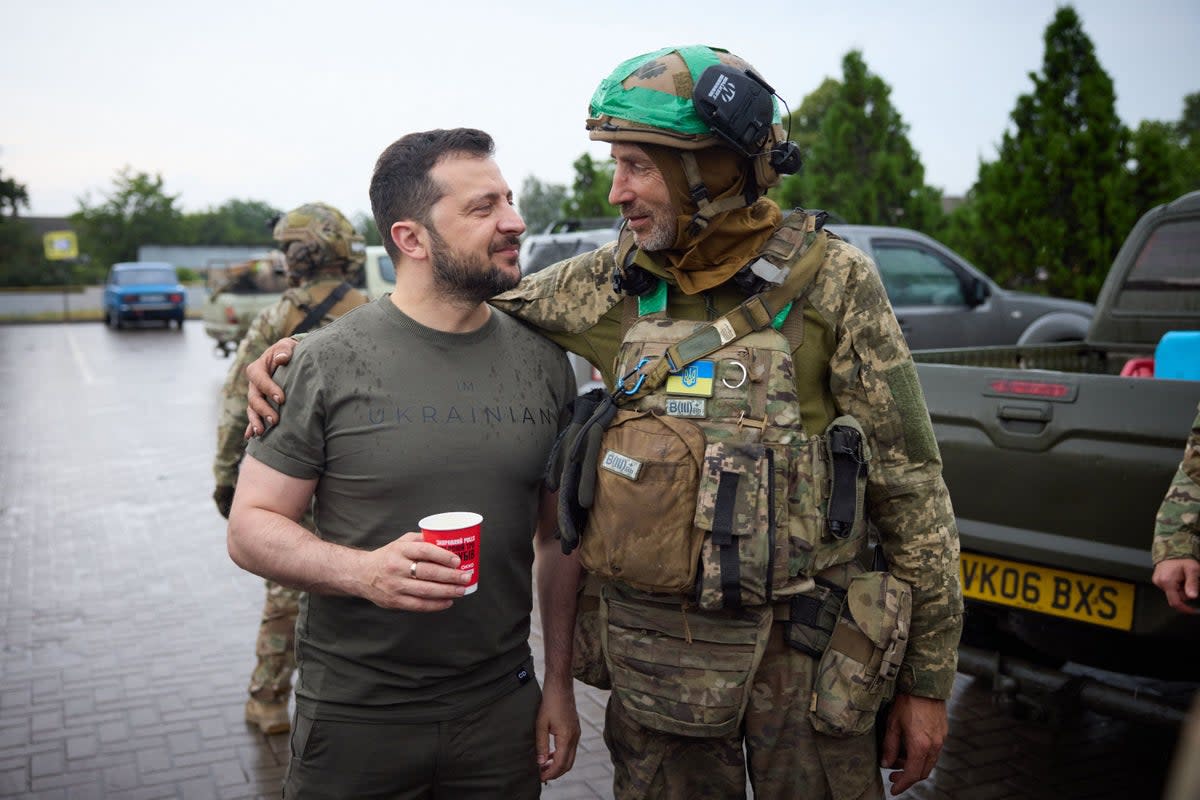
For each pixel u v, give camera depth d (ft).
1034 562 9.33
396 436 5.56
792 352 5.73
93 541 19.56
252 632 14.64
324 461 5.65
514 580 5.89
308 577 5.27
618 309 6.21
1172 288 14.29
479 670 5.78
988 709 11.80
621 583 5.75
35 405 39.58
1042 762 10.48
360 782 5.61
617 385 5.87
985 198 45.06
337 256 10.74
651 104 5.45
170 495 23.48
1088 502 8.84
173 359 60.44
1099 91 42.34
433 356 5.74
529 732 6.06
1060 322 25.62
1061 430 8.98
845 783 5.79
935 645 5.85
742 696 5.54
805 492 5.55
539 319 6.39
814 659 5.76
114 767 10.67
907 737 6.01
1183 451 8.23
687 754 6.03
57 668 13.29
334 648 5.65
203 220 217.77
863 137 53.88
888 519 5.84
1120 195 41.78
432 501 5.61
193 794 10.13
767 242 5.78
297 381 5.61
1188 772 2.67
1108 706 9.27
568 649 6.41
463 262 5.54
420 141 5.65
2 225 179.01
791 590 5.48
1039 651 10.77
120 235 197.57
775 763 5.81
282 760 10.82
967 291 27.25
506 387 5.91
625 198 5.68
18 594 16.37
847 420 5.69
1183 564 7.55
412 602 5.00
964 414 9.73
